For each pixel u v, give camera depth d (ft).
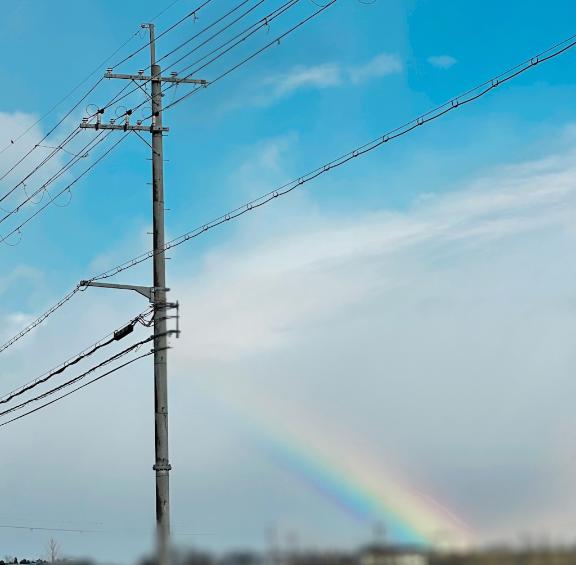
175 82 86.58
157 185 83.66
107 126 85.40
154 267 81.51
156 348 78.33
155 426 77.36
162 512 75.36
